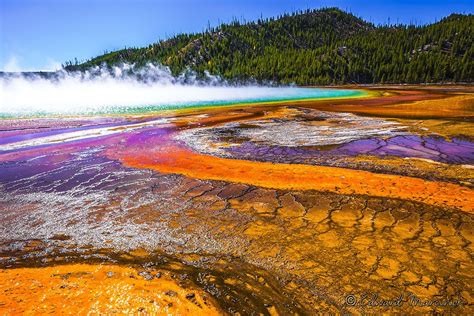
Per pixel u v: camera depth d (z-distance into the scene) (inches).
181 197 211.5
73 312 108.7
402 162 274.8
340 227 163.8
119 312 109.0
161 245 152.7
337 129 446.6
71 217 185.3
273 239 154.2
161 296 117.1
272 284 122.5
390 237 152.4
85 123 574.9
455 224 163.3
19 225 176.2
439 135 381.7
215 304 113.1
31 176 264.5
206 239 156.6
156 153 334.0
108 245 154.1
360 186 220.7
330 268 129.8
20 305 112.4
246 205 195.6
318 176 244.8
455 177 233.5
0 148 376.2
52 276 130.2
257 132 443.5
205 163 290.7
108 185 239.0
